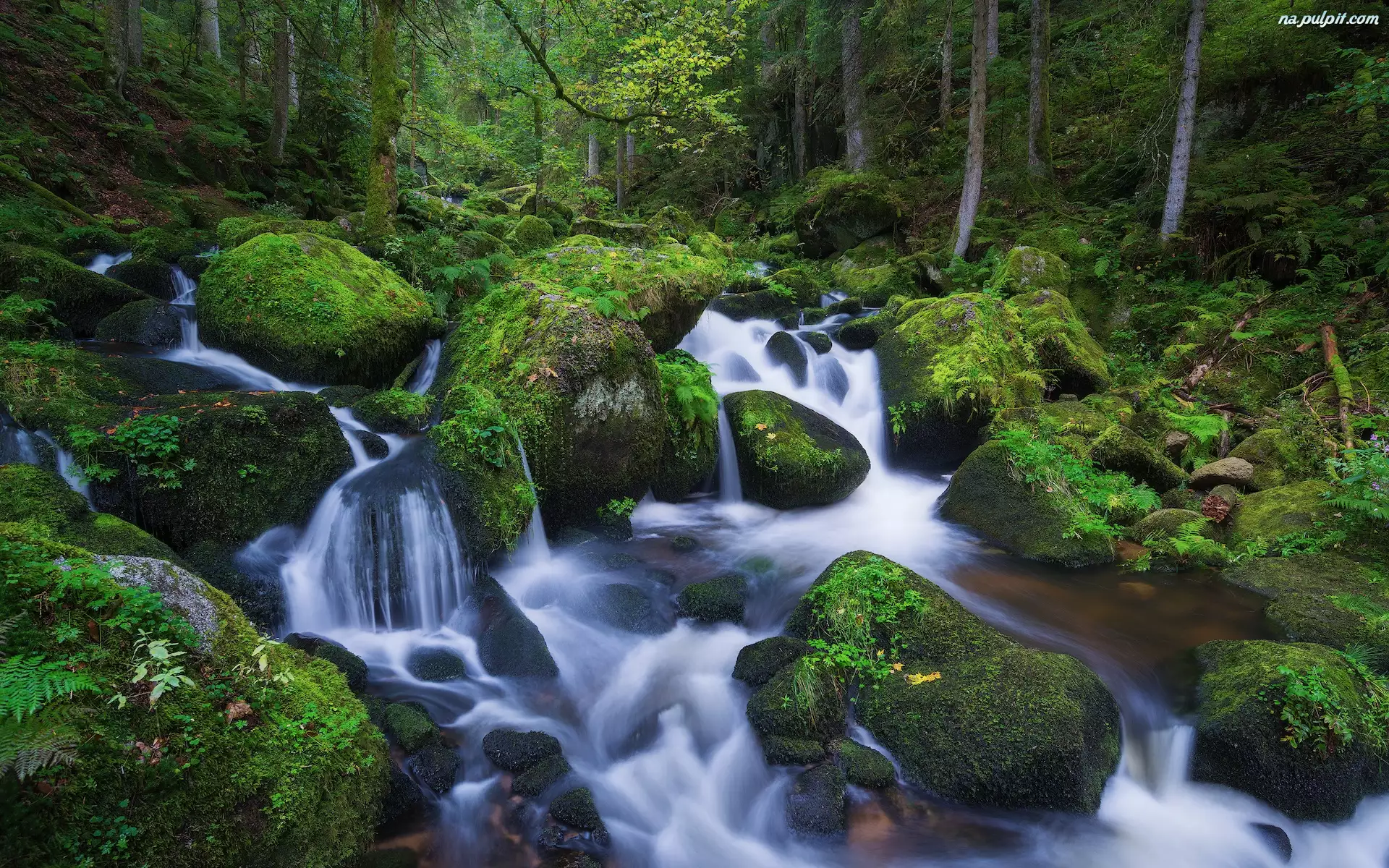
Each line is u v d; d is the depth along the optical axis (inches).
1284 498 268.7
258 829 118.5
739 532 292.5
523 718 184.9
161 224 462.3
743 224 834.2
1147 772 174.6
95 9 764.6
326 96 714.8
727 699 193.0
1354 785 160.1
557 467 260.5
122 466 201.0
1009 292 451.5
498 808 156.5
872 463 369.1
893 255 625.3
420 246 408.8
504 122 994.1
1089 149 613.3
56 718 104.0
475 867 142.5
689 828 159.9
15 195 403.2
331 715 139.9
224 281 308.5
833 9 746.2
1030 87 617.0
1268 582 234.5
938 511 311.7
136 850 105.2
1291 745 160.2
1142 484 300.0
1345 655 186.1
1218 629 216.2
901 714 177.2
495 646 205.2
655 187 975.6
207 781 115.7
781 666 195.0
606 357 263.6
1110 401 356.2
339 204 625.9
